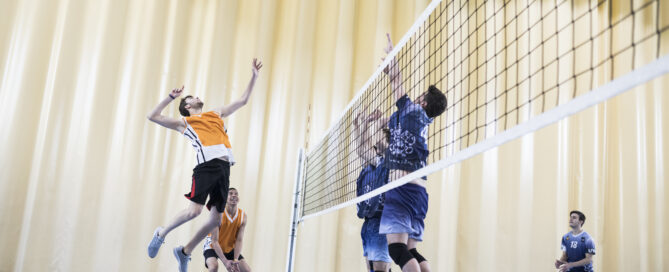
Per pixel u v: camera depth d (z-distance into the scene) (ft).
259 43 17.62
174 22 16.83
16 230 14.38
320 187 15.40
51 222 14.76
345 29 18.48
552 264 18.83
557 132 19.86
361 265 17.42
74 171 15.20
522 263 18.60
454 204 18.44
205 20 17.26
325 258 17.12
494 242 18.57
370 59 18.52
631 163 20.45
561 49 19.89
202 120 11.93
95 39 15.98
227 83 17.19
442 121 17.92
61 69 15.40
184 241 15.93
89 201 15.23
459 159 5.65
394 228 8.86
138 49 16.40
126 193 15.64
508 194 18.97
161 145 16.19
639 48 20.43
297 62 17.93
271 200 17.02
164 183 16.07
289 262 13.34
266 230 16.81
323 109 17.92
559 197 19.35
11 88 14.87
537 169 19.49
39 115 15.11
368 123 11.44
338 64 18.17
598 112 20.61
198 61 16.92
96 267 15.05
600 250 19.54
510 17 19.43
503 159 19.19
